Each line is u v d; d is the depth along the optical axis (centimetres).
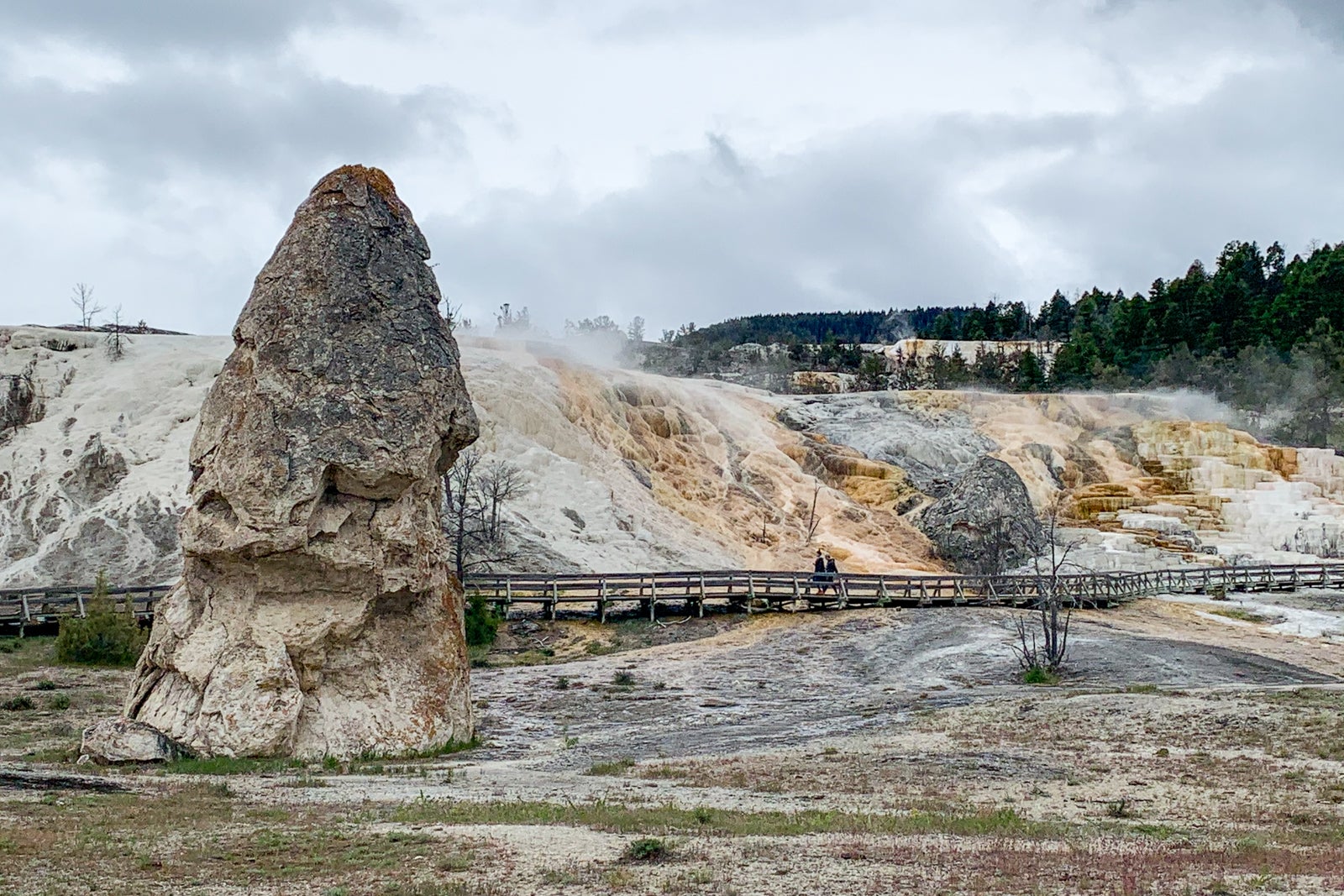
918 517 8144
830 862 1658
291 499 2841
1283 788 2347
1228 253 16162
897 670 4366
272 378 2916
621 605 5569
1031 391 12962
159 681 2930
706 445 8675
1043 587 5047
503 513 6328
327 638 2934
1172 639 4884
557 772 2702
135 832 1853
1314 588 6656
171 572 5769
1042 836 1894
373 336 3006
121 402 7169
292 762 2733
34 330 7806
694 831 1892
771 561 7175
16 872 1582
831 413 10019
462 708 3162
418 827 1919
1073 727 3070
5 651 4612
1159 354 13000
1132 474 9556
